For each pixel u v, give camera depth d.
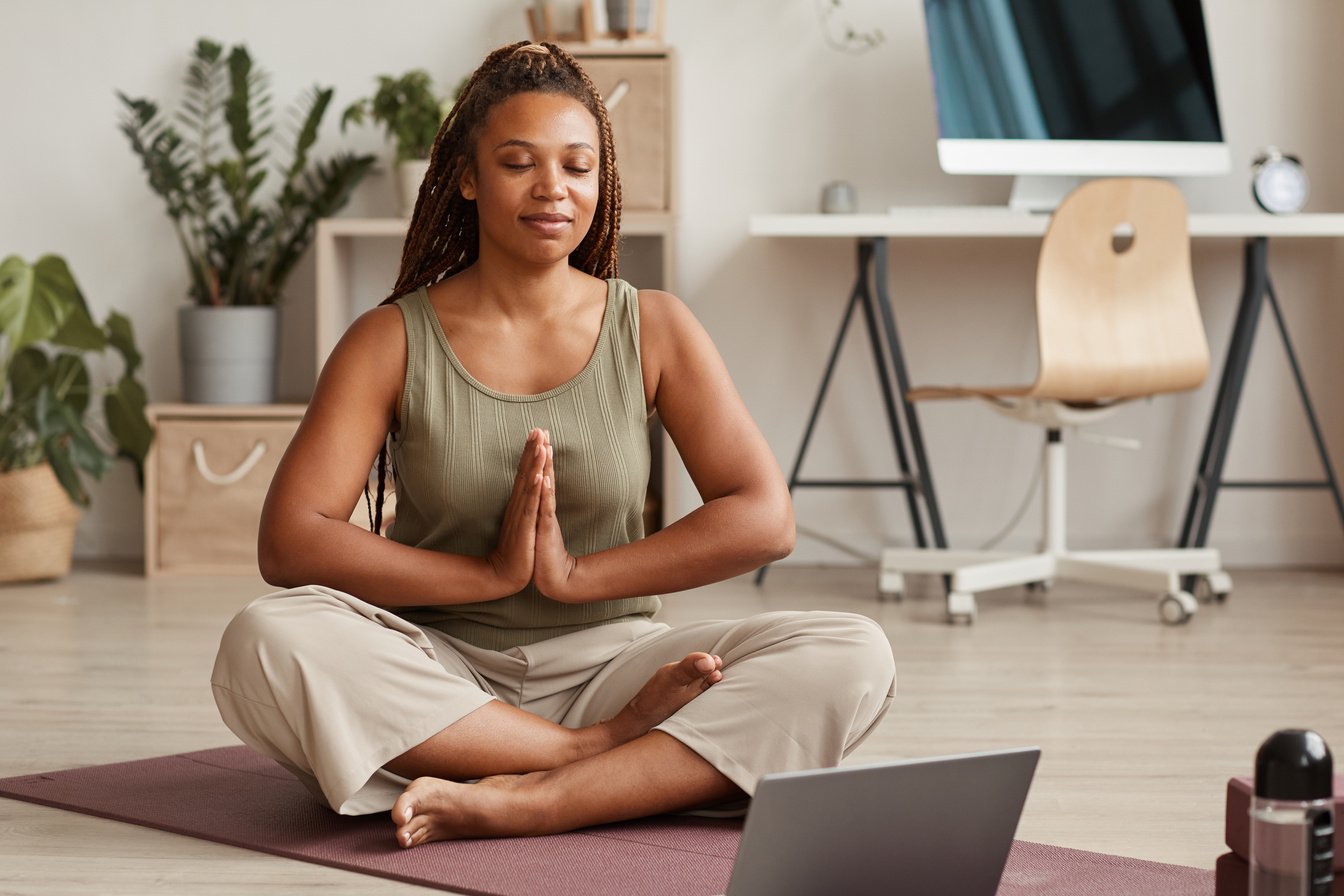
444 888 1.36
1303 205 3.73
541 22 3.77
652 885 1.35
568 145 1.58
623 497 1.64
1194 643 2.84
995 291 3.91
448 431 1.60
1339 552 3.92
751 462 1.65
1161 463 3.92
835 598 3.39
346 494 1.58
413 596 1.55
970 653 2.73
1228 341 3.88
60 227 4.00
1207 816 1.69
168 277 4.00
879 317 3.91
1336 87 3.85
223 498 3.71
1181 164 3.67
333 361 1.62
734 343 3.94
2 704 2.27
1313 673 2.55
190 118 3.98
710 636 1.61
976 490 3.95
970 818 1.19
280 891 1.38
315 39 3.97
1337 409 3.90
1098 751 2.00
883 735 2.09
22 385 3.75
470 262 1.77
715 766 1.49
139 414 3.69
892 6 3.86
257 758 1.90
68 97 3.99
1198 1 3.71
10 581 3.59
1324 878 0.94
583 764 1.51
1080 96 3.65
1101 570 3.19
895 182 3.88
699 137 3.91
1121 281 3.15
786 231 3.43
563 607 1.65
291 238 3.87
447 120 1.69
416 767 1.49
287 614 1.48
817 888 1.13
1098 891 1.38
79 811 1.66
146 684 2.42
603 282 1.71
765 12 3.89
